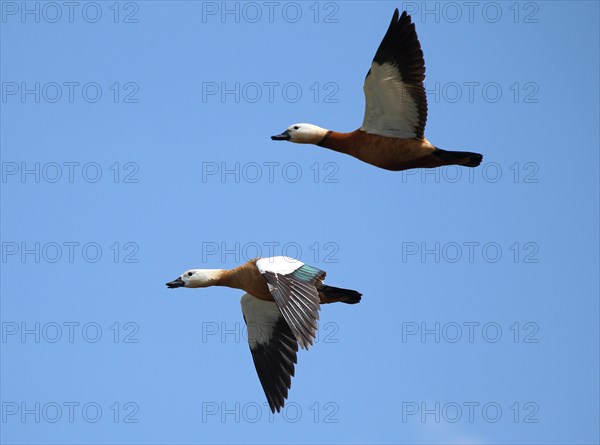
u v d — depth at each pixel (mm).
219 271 18906
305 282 16859
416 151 18672
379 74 18438
